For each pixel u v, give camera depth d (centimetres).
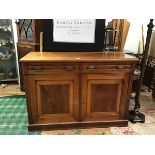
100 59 179
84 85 191
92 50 221
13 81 352
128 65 188
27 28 279
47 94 191
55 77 184
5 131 201
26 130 203
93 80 190
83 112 202
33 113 196
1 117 230
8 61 349
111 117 210
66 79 186
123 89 198
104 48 231
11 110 248
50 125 202
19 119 226
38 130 202
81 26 212
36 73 180
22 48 283
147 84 318
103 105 203
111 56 195
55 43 216
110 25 273
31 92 187
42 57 183
